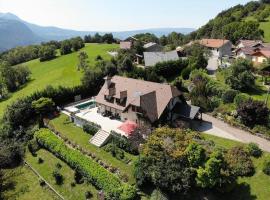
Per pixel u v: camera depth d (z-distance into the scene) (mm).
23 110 62938
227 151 43719
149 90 57094
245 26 145625
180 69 86812
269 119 50906
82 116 60812
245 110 52438
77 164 43688
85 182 41875
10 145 54969
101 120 58406
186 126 52750
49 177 45094
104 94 60500
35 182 45219
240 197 37000
